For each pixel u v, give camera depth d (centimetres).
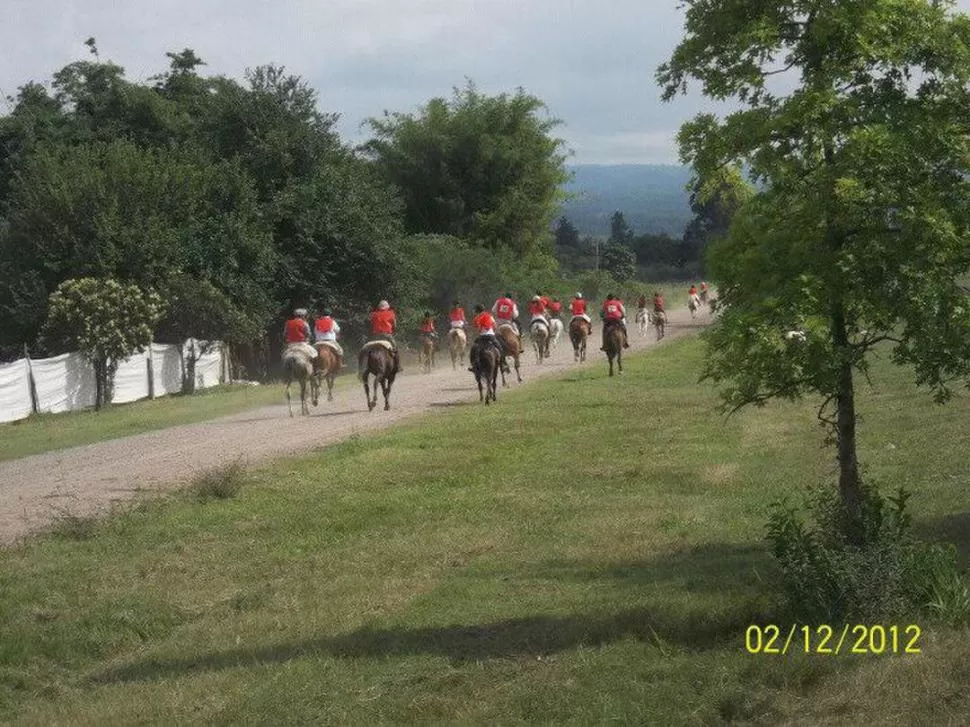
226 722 823
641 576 1187
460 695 854
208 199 4562
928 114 925
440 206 7069
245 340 4256
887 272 891
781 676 809
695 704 782
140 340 3562
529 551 1359
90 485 1936
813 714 746
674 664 865
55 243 4084
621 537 1403
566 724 773
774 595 1000
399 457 2102
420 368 4381
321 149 4962
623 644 932
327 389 3638
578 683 845
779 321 893
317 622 1094
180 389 4034
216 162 4862
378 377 2897
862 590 916
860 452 1878
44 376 3328
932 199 886
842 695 763
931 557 953
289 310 4806
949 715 718
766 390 968
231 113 4925
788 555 945
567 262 11906
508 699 828
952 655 798
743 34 945
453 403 3008
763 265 927
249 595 1197
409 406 2981
